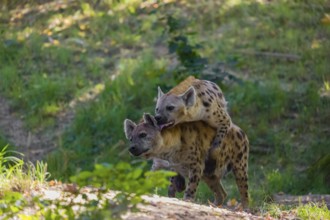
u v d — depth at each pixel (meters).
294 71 26.23
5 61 27.09
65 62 26.91
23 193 11.93
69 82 25.81
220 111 15.78
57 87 25.53
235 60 25.28
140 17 29.28
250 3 29.91
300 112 24.41
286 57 26.97
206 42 27.36
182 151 15.16
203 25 28.48
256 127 23.75
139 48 27.64
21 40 28.06
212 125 15.70
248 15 29.14
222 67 26.16
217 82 23.44
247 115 24.25
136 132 14.73
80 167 21.86
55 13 29.84
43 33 28.59
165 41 27.72
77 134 23.47
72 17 29.56
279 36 28.05
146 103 24.48
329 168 20.81
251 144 23.11
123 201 9.67
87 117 23.98
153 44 27.75
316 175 20.81
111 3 30.25
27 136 23.77
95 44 27.92
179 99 15.14
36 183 12.73
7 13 30.00
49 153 22.78
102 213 9.55
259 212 15.13
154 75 24.80
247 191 16.39
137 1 30.28
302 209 14.48
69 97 25.36
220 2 29.91
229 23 28.67
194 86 15.68
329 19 28.53
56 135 23.70
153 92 24.66
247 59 26.72
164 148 14.90
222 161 15.80
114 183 9.29
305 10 29.61
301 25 28.78
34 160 22.50
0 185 12.06
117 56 27.28
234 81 23.83
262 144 23.14
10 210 10.10
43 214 10.25
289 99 24.88
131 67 26.05
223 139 15.69
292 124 23.94
